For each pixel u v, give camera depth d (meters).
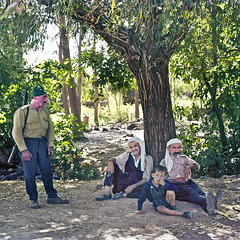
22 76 10.26
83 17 5.60
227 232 3.82
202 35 7.58
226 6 6.94
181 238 3.63
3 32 7.00
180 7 4.66
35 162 4.98
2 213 4.60
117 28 5.06
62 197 5.65
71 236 3.71
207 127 8.80
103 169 9.43
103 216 4.46
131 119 25.62
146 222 4.18
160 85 5.86
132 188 5.31
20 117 4.89
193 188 4.89
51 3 5.66
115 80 8.32
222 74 8.27
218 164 8.48
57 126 9.77
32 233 3.79
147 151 6.04
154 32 5.43
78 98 17.92
